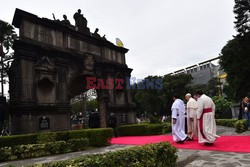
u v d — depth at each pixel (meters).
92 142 12.68
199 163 5.82
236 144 7.93
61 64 15.90
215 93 58.97
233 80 36.19
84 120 35.81
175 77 50.91
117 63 21.89
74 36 17.91
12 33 27.45
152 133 16.66
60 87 15.53
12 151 9.93
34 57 14.27
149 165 4.59
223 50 37.25
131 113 21.75
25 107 13.05
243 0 35.03
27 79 13.64
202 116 8.54
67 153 10.93
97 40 19.92
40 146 10.59
